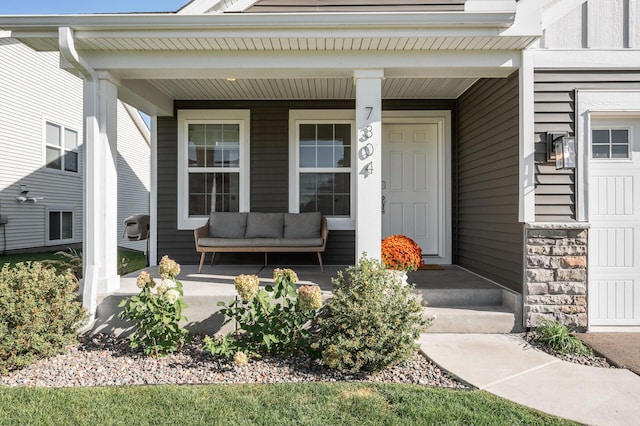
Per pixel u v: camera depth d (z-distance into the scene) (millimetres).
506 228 4211
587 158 3830
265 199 5887
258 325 3229
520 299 3838
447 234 5859
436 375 2934
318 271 5316
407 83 5113
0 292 3068
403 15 3436
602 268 3961
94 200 3910
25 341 3035
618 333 3783
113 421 2291
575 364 3137
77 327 3492
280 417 2334
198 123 5930
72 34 3564
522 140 3844
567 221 3824
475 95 5094
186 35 3586
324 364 3070
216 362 3168
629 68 3855
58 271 6129
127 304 3824
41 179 10125
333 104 5859
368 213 3848
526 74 3830
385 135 6020
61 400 2527
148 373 2971
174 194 5906
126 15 3469
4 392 2637
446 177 5852
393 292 3223
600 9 3873
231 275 4965
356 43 3688
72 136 11195
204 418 2322
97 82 3934
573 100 3852
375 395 2588
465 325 3812
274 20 3465
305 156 5930
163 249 5910
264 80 4969
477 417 2322
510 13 3381
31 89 9789
